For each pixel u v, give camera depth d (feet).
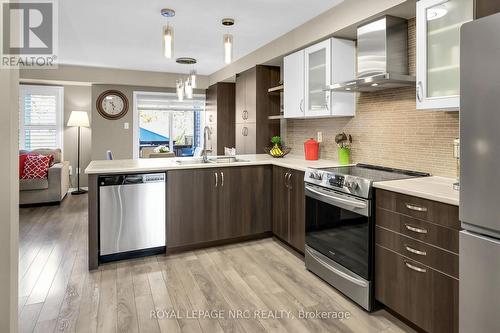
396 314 6.91
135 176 9.71
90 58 16.80
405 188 6.40
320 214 8.71
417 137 8.64
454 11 6.52
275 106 15.26
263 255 10.30
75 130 21.02
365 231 7.18
